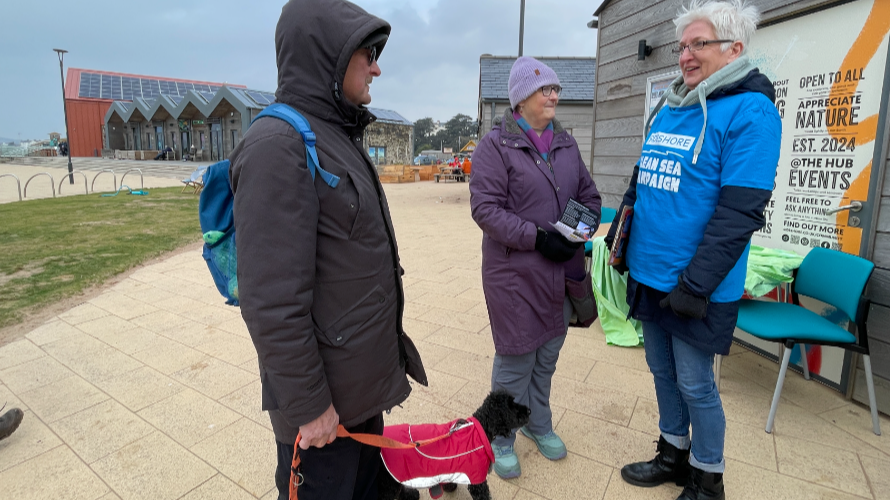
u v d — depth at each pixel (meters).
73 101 44.03
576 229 2.12
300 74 1.41
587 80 15.48
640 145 4.69
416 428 2.01
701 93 1.87
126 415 2.93
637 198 2.24
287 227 1.25
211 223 1.51
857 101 2.85
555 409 2.94
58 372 3.48
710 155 1.86
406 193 17.33
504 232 2.14
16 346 3.94
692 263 1.82
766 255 3.21
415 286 5.45
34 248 7.32
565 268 2.32
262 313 1.25
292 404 1.30
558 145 2.32
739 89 1.85
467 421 2.01
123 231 8.80
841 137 2.96
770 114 1.78
